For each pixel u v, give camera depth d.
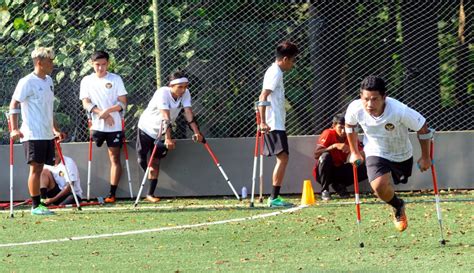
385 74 32.47
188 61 32.38
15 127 27.94
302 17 32.38
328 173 30.61
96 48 32.81
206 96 32.50
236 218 26.70
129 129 32.72
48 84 28.27
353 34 32.41
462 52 32.28
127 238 23.48
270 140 28.98
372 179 21.38
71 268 19.39
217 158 32.19
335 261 19.47
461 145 32.12
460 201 29.28
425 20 32.19
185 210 28.86
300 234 23.45
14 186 32.28
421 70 32.38
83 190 32.19
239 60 32.44
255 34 32.38
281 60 28.69
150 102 31.30
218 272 18.50
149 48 32.62
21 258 20.78
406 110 20.81
